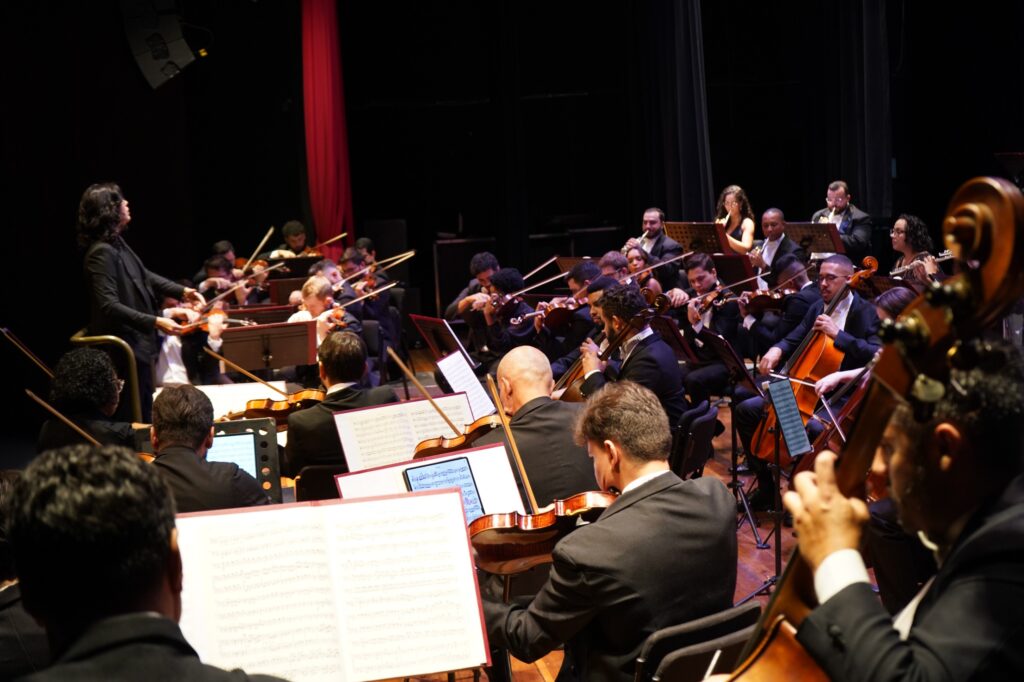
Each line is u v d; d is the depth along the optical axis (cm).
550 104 1255
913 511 124
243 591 208
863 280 553
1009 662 109
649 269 770
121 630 115
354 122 1227
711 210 1029
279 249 1000
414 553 219
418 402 395
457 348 621
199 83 1045
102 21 837
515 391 343
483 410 463
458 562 220
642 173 1109
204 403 308
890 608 287
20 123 809
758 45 1233
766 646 130
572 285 702
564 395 485
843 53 1042
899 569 283
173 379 628
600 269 706
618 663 223
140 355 558
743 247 863
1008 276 107
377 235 1102
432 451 342
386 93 1227
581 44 1245
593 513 248
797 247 830
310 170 1036
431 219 1260
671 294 688
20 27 804
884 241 1024
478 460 302
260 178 1070
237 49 1045
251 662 203
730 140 1248
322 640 208
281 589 210
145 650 115
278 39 1048
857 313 545
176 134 882
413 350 1104
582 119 1260
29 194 816
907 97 1123
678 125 1025
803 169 1237
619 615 220
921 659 112
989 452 118
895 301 431
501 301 702
